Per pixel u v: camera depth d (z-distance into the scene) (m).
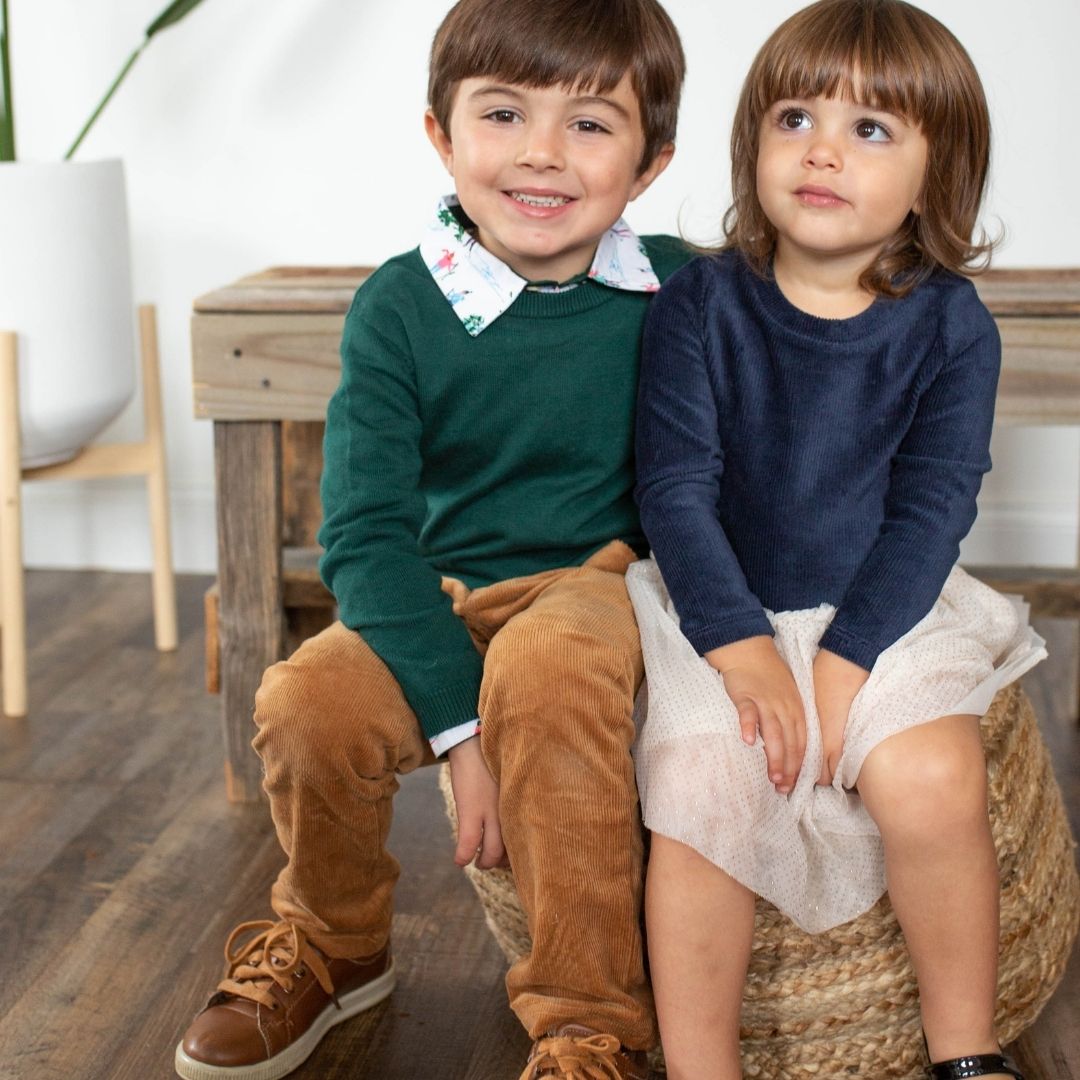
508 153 1.22
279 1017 1.27
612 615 1.20
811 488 1.24
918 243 1.26
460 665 1.20
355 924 1.31
